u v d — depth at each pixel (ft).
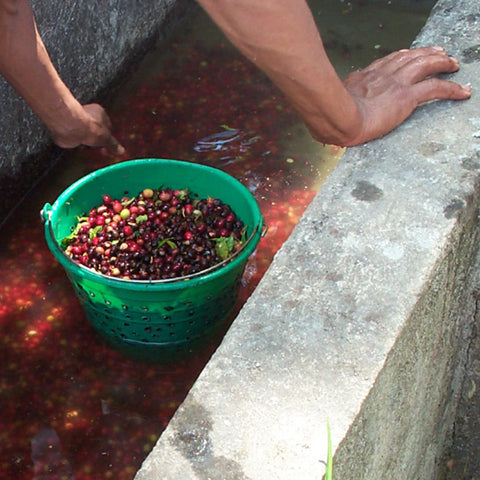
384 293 5.00
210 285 8.77
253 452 4.16
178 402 9.01
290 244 5.33
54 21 11.26
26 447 8.57
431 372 6.25
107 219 9.75
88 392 9.10
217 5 4.77
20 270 10.46
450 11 7.27
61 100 7.64
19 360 9.42
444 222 5.45
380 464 5.51
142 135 12.54
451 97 6.36
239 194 9.75
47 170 11.90
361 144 6.08
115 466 8.38
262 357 4.61
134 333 9.27
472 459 7.93
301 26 4.90
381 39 14.30
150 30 14.06
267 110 12.92
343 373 4.54
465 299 6.60
